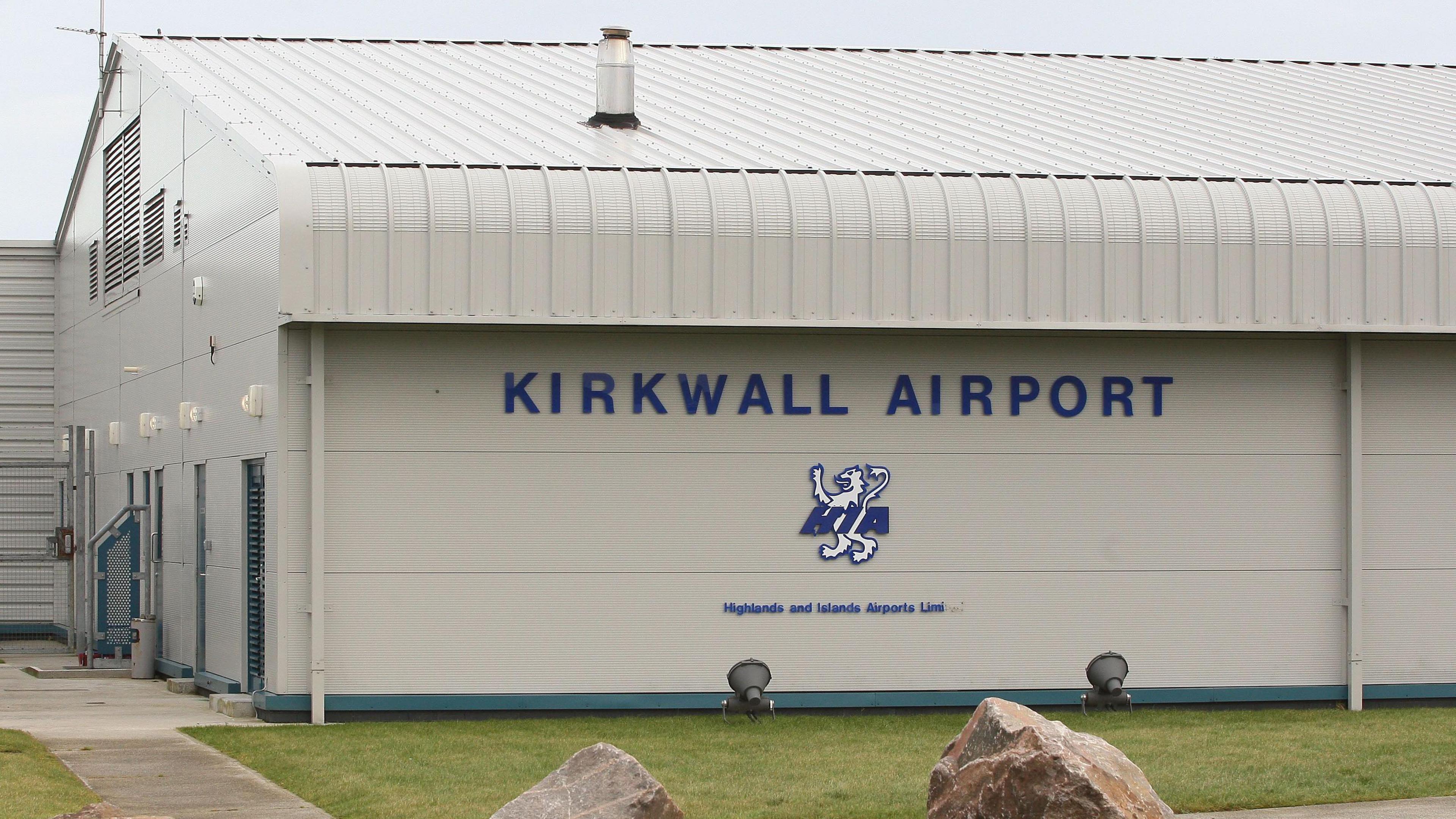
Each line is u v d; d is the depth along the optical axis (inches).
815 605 733.3
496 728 685.3
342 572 705.0
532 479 718.5
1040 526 747.4
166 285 935.0
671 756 612.1
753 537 730.8
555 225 695.1
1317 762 597.3
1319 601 763.4
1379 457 768.9
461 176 697.6
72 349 1242.6
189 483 878.4
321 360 698.2
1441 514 773.3
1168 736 668.1
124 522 1000.9
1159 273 733.9
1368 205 750.5
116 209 1082.7
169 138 925.8
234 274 775.7
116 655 994.7
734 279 708.0
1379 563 767.1
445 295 687.1
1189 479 756.0
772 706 710.5
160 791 529.3
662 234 703.1
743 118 882.1
